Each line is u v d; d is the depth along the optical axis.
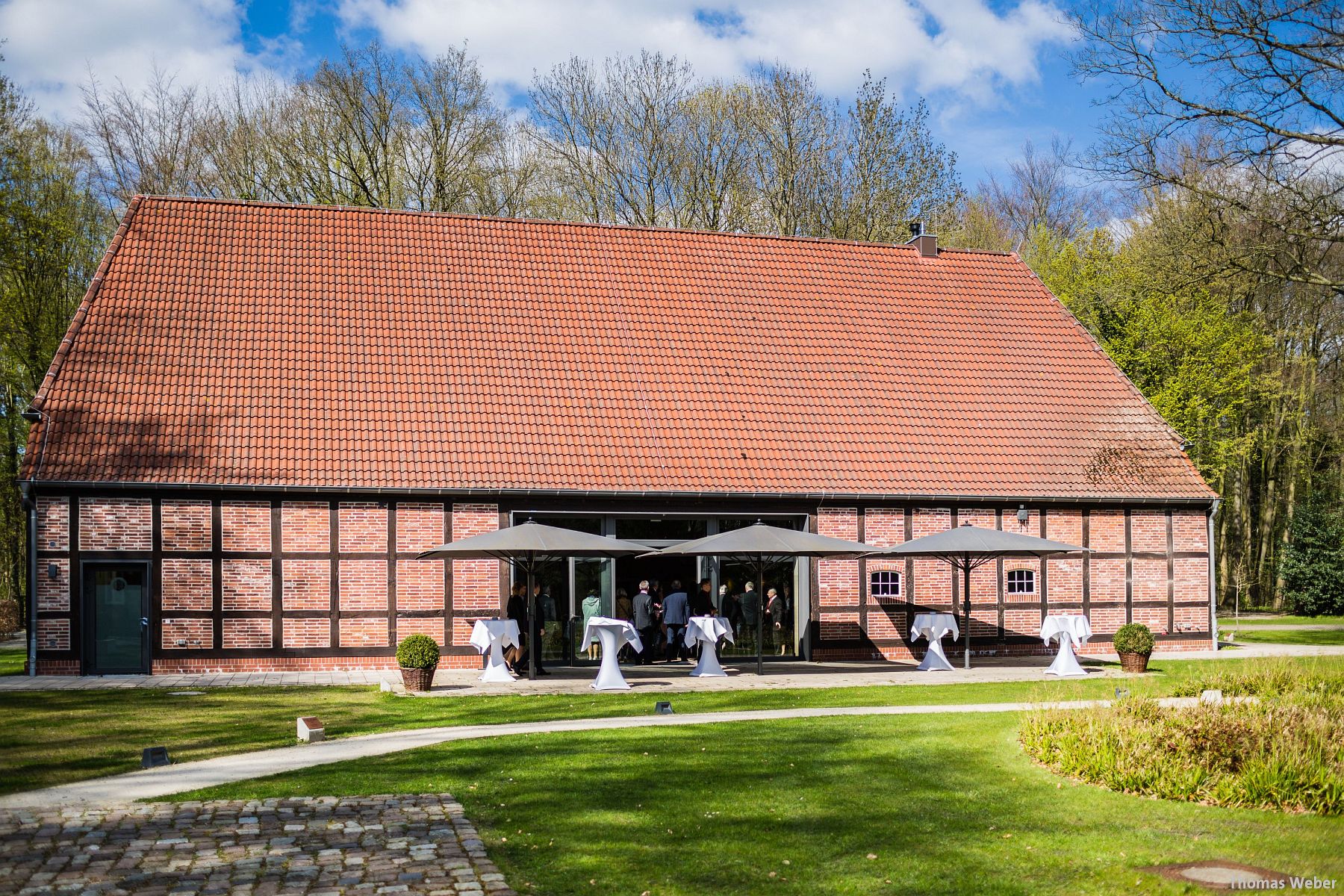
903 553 22.91
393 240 28.20
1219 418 40.22
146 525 22.77
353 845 9.98
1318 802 10.80
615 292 28.45
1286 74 19.42
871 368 28.39
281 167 43.56
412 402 24.92
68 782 12.32
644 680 22.25
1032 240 51.44
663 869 9.37
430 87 44.28
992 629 27.05
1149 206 27.61
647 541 25.50
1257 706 13.51
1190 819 10.55
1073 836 10.06
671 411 26.25
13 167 37.06
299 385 24.62
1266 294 24.36
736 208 45.28
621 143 45.28
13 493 41.41
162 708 17.88
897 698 19.08
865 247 31.62
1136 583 27.80
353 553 23.66
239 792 11.78
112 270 25.67
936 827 10.44
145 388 23.77
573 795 11.57
